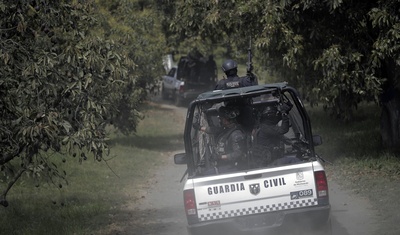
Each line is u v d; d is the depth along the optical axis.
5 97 22.17
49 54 22.81
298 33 37.84
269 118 23.20
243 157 22.55
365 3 36.66
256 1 36.28
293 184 20.88
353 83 36.31
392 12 34.16
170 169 46.72
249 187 20.97
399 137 39.53
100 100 23.88
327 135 51.75
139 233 27.95
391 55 34.62
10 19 23.44
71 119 23.55
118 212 32.72
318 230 21.27
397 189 30.91
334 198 31.08
